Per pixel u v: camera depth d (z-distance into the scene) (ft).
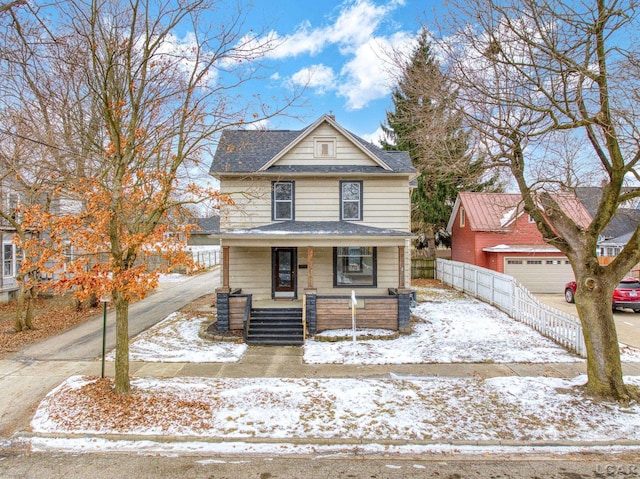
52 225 23.48
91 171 42.24
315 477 17.89
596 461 19.10
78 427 21.71
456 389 26.94
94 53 24.02
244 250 51.42
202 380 29.04
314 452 19.99
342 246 47.52
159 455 19.70
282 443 20.62
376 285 51.80
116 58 26.22
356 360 34.14
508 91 28.45
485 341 39.14
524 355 34.76
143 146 29.37
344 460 19.30
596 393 25.13
